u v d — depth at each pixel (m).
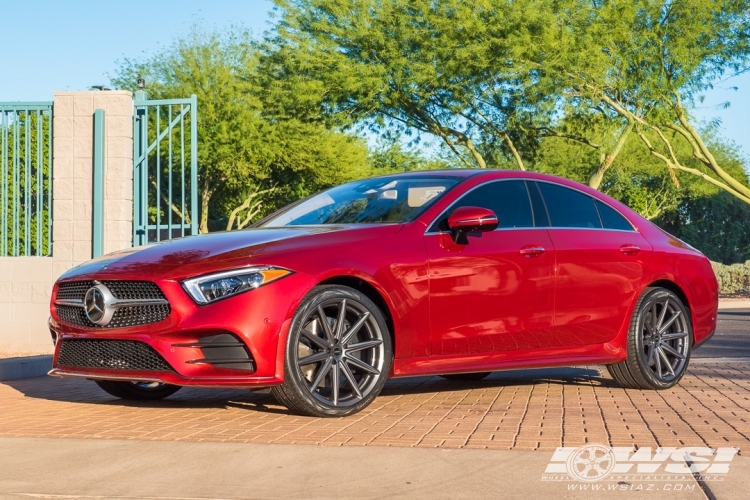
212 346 4.93
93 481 3.70
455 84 24.55
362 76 24.56
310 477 3.71
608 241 6.48
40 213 10.48
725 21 24.16
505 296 5.82
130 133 10.38
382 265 5.31
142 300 5.05
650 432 4.73
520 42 23.25
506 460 3.97
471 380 7.44
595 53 23.06
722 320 17.14
